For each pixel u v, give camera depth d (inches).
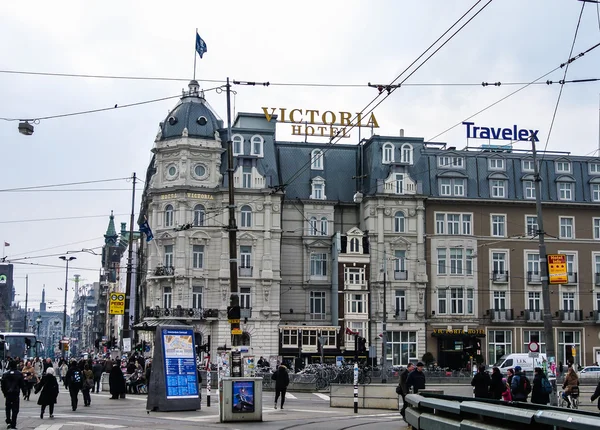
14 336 2741.1
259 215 2783.0
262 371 2073.1
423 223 2910.9
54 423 970.1
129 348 2178.9
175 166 2770.7
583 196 3043.8
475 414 565.0
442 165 2979.8
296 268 2896.2
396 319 2844.5
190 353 1179.9
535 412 455.5
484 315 2906.0
